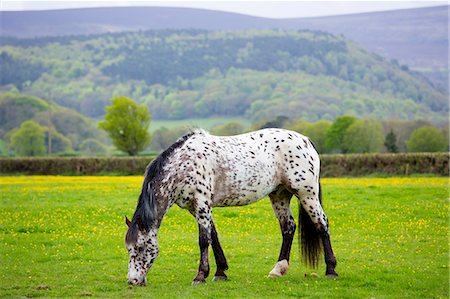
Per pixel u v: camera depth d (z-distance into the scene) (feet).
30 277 39.52
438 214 65.51
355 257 45.88
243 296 34.19
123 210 68.69
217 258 38.91
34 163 173.37
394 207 69.82
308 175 40.91
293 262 45.32
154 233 37.58
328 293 34.88
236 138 40.73
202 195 37.93
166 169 37.96
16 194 88.02
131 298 33.83
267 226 59.77
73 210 69.10
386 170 144.36
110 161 170.19
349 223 61.05
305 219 41.50
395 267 42.19
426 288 36.50
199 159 38.17
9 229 58.39
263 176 39.78
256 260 45.42
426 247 49.57
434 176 138.41
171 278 39.75
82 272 41.34
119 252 48.42
